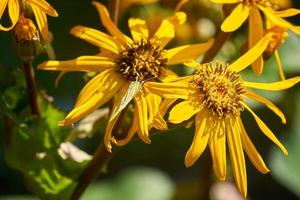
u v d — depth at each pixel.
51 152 0.51
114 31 0.47
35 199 0.72
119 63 0.47
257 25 0.48
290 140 0.74
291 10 0.48
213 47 0.48
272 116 0.75
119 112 0.44
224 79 0.47
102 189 0.74
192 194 0.74
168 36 0.48
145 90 0.45
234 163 0.46
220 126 0.46
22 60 0.48
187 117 0.45
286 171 0.72
